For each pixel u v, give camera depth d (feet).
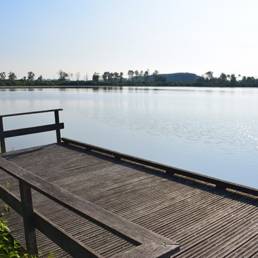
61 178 18.67
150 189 16.48
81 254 6.64
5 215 13.26
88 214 5.89
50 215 13.52
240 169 40.70
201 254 10.27
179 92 272.31
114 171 19.74
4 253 6.91
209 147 53.26
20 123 78.33
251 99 178.81
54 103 134.41
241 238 11.21
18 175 8.52
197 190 16.16
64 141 27.76
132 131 68.13
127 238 5.06
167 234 11.70
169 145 54.44
